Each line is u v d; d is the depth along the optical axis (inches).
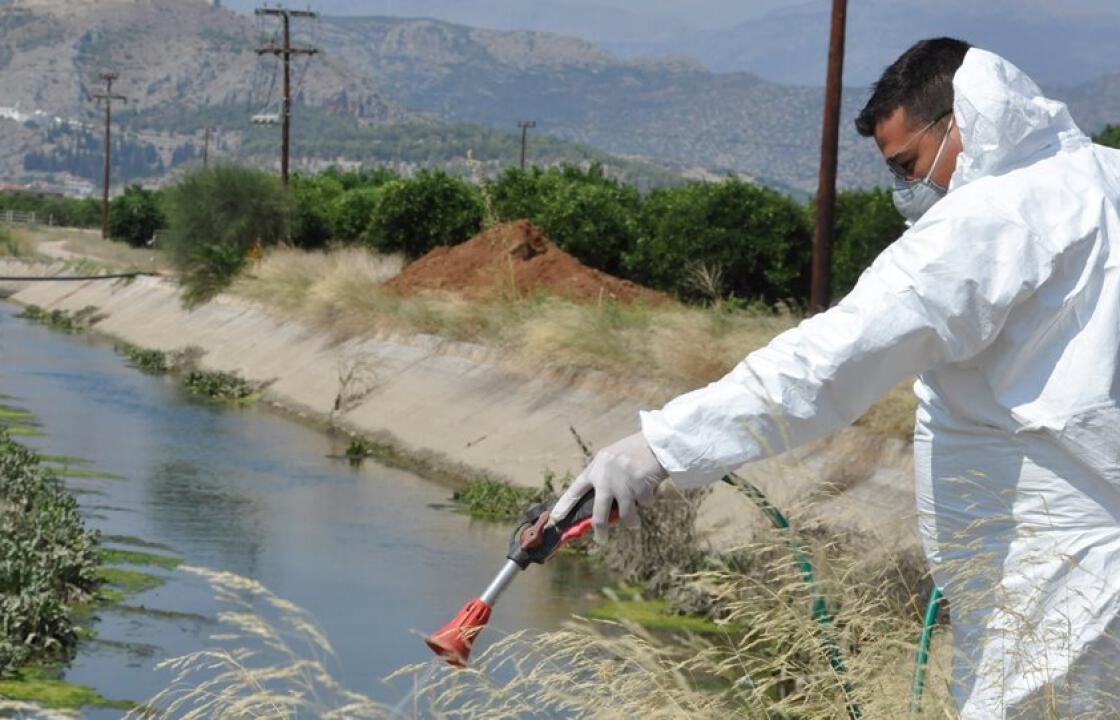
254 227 1669.5
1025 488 103.7
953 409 107.0
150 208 2861.7
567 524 102.9
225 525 601.3
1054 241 101.3
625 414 739.4
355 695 118.2
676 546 487.2
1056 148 106.9
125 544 548.1
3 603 402.3
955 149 113.7
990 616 104.1
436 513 657.0
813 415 100.4
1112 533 101.6
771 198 1160.8
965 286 100.0
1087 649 100.9
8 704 306.3
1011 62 111.3
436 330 1015.6
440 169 1566.2
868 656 111.3
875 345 100.0
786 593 115.3
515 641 114.3
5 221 3777.1
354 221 1787.6
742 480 116.0
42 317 1859.0
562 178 1617.9
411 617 443.5
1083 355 101.3
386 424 908.6
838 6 709.9
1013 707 101.9
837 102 726.5
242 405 1073.5
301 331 1192.8
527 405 814.5
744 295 1155.9
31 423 901.2
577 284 1053.8
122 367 1302.9
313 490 709.3
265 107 2044.8
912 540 214.2
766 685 111.8
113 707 339.0
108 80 3100.4
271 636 121.8
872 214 1074.7
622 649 113.1
